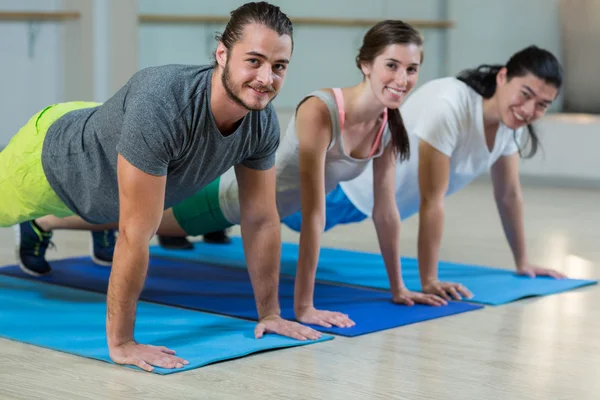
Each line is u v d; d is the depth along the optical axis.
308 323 3.30
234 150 2.87
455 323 3.38
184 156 2.80
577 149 9.06
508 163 4.19
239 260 4.66
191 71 2.75
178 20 9.09
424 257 3.85
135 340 2.93
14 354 2.89
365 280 4.17
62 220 4.09
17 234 4.13
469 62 10.33
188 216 4.02
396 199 4.31
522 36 10.21
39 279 4.08
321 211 3.35
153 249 4.95
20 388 2.54
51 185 3.24
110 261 4.41
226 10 9.34
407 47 3.21
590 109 9.92
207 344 2.98
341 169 3.53
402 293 3.70
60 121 3.20
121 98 2.84
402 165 4.16
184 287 3.96
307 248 3.33
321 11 9.73
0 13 8.97
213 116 2.74
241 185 3.09
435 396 2.53
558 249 5.29
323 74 9.82
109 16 9.07
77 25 9.13
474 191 8.59
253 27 2.55
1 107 9.28
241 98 2.61
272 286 3.18
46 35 9.31
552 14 10.01
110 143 2.92
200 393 2.50
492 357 2.94
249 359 2.85
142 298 3.74
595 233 5.91
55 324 3.26
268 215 3.10
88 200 3.19
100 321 3.32
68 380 2.61
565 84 10.05
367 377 2.69
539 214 6.83
